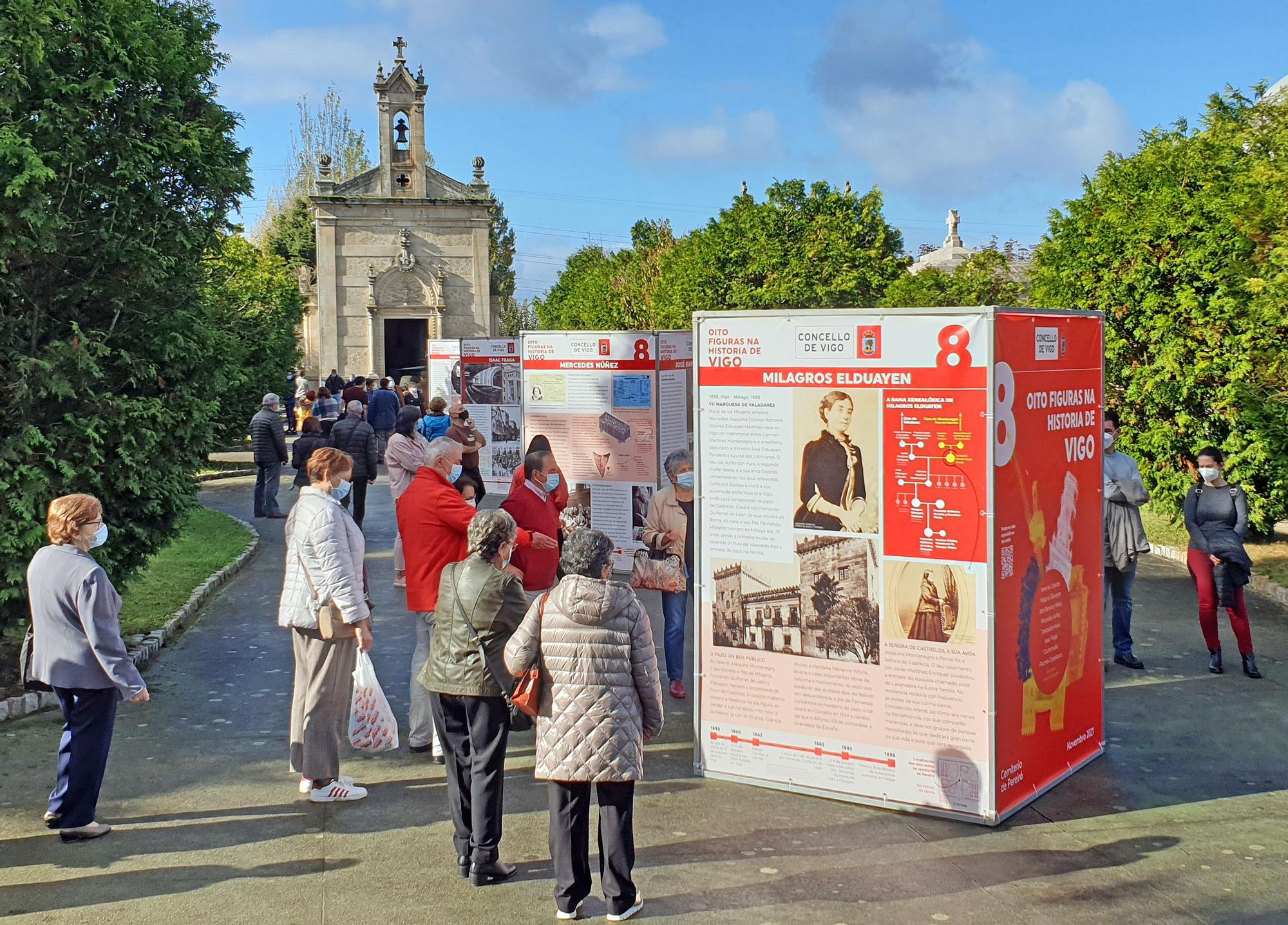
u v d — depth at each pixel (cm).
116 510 926
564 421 1349
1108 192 1686
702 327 676
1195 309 1428
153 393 963
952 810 623
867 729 645
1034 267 2058
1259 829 611
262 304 3503
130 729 796
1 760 725
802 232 4212
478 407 2027
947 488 610
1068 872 557
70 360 877
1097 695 730
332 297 4844
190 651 1016
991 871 558
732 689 687
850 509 640
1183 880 547
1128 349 1564
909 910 517
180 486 973
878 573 634
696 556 690
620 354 1314
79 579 587
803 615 659
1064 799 656
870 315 624
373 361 4875
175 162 955
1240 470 1429
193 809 645
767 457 663
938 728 624
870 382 628
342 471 657
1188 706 839
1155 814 634
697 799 661
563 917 509
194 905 523
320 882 549
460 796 558
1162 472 1550
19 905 522
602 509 1345
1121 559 928
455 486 909
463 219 4919
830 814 636
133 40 905
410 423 1733
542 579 761
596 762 496
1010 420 615
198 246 985
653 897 532
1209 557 922
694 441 684
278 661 984
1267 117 1493
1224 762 719
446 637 554
